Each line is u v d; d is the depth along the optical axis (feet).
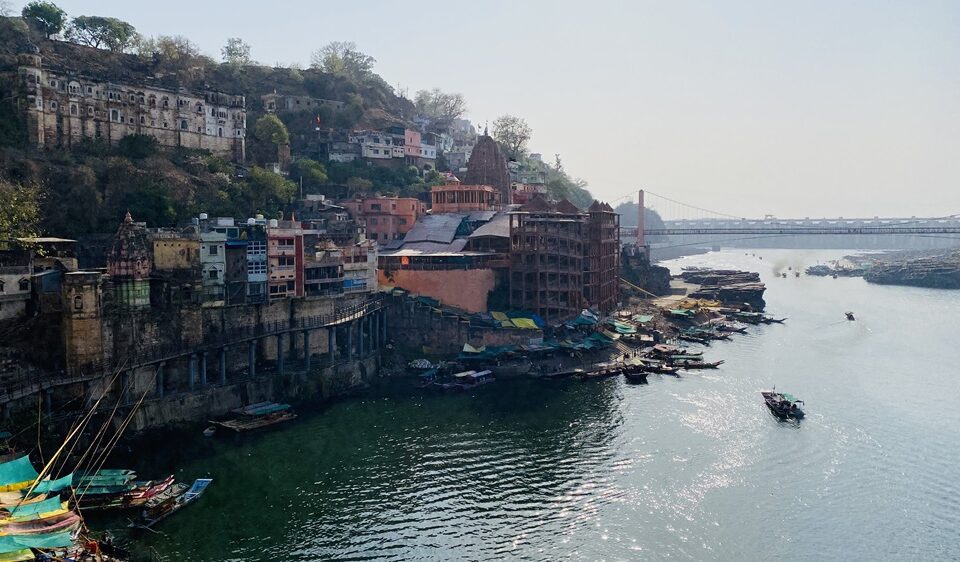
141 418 264.93
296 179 549.95
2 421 231.09
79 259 345.10
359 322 366.02
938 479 251.19
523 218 447.01
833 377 387.55
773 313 648.79
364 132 635.25
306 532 207.10
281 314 348.38
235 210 436.35
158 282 295.28
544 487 240.94
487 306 451.53
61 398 255.70
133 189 390.21
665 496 236.02
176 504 215.51
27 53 393.09
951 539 212.02
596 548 203.31
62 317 265.13
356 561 193.06
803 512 226.79
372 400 330.95
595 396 344.28
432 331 407.44
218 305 315.58
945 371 405.59
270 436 279.08
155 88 464.65
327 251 372.17
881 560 201.05
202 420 285.02
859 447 279.90
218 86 642.22
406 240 505.66
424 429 293.43
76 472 226.58
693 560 198.70
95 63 524.52
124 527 203.21
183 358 299.17
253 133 586.04
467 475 249.14
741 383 371.76
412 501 228.63
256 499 225.56
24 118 392.88
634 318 517.14
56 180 364.17
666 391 354.54
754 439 286.87
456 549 200.85
